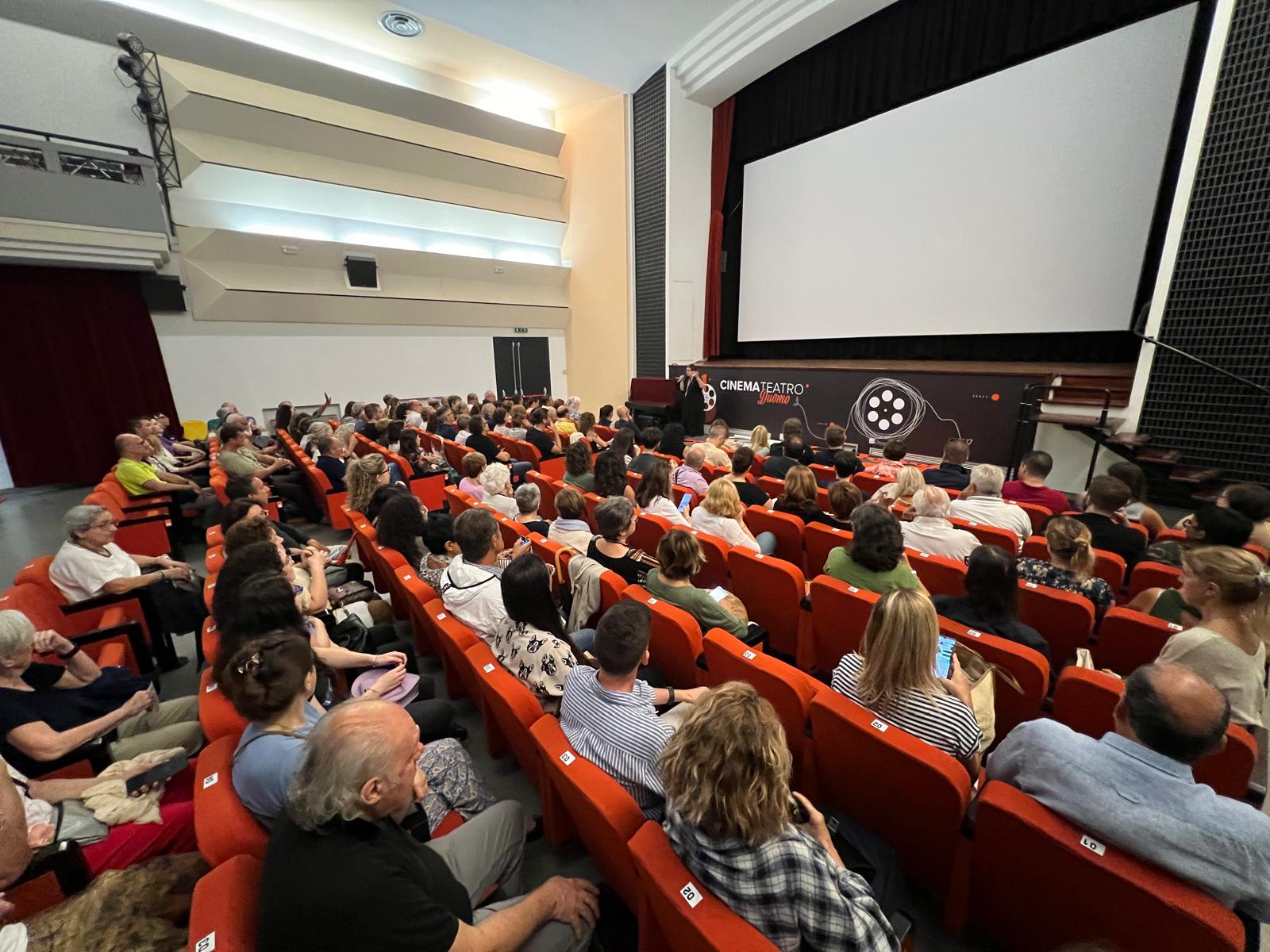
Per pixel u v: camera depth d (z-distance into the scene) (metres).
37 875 1.20
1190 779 0.98
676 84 9.05
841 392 7.58
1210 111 4.23
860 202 8.04
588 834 1.29
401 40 8.75
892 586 2.12
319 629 1.96
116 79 7.15
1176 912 0.90
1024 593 2.17
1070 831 1.03
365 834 0.95
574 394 12.73
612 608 1.37
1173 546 2.54
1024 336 6.80
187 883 1.12
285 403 7.19
